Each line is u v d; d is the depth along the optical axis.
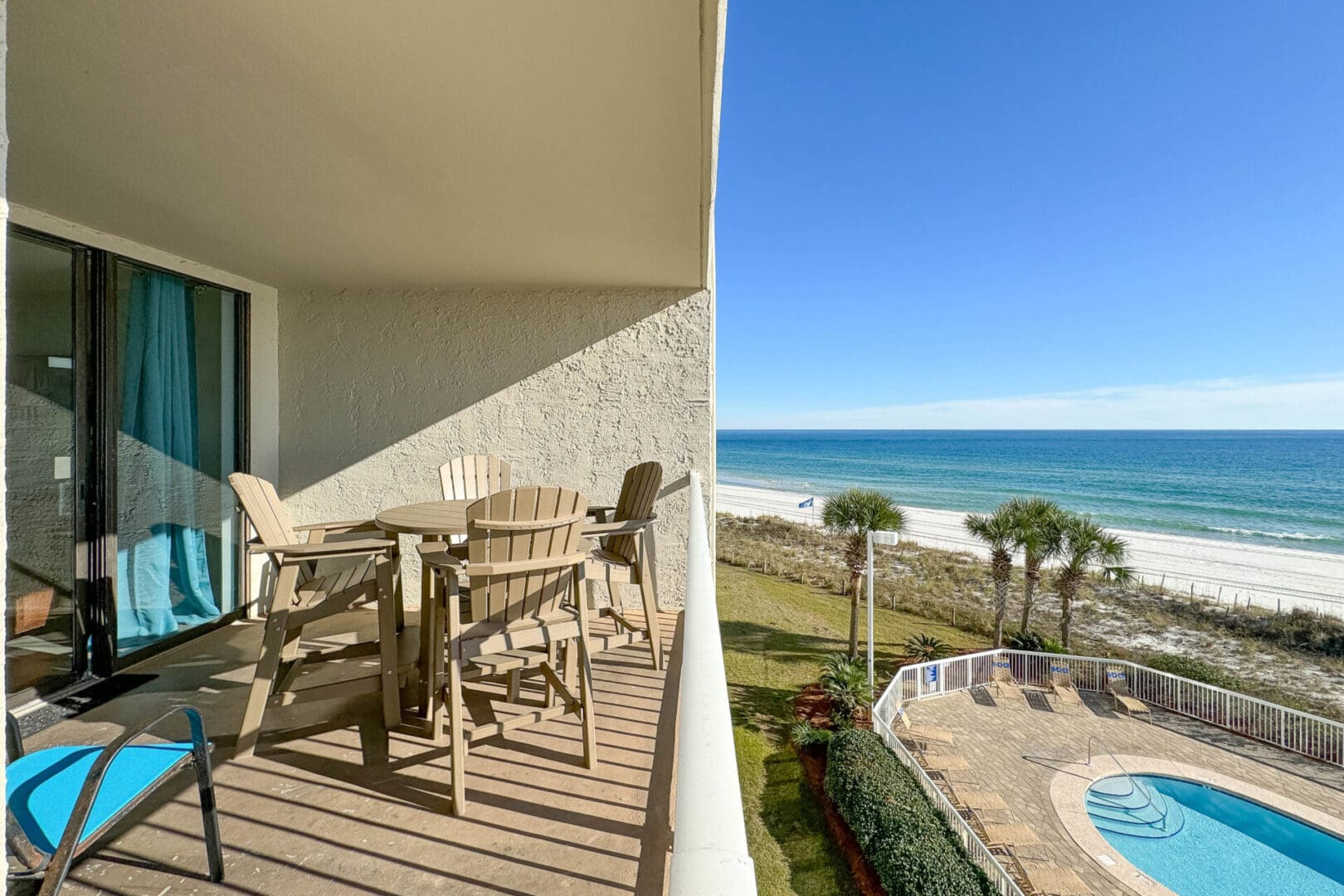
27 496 2.69
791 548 26.84
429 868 1.68
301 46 1.48
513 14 1.33
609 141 2.01
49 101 1.77
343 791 2.02
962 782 8.45
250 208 2.70
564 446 4.38
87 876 1.61
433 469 4.41
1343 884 6.80
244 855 1.71
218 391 3.92
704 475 4.32
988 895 5.69
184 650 3.42
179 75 1.63
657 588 4.33
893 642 14.53
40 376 2.76
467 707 2.66
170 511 3.50
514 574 2.07
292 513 4.45
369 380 4.43
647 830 1.85
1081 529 13.31
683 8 1.30
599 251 3.37
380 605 2.44
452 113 1.82
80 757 1.55
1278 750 9.46
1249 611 17.25
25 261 2.70
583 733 2.20
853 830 6.81
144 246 3.27
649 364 4.34
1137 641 15.67
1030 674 12.27
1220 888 6.76
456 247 3.31
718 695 0.85
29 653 2.67
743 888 0.46
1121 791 8.42
